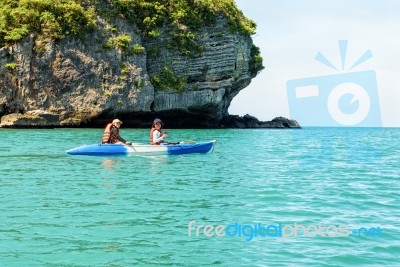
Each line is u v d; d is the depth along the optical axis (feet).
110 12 179.93
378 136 189.26
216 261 23.31
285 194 40.40
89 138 109.70
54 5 167.32
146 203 36.17
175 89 189.37
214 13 198.08
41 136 114.93
